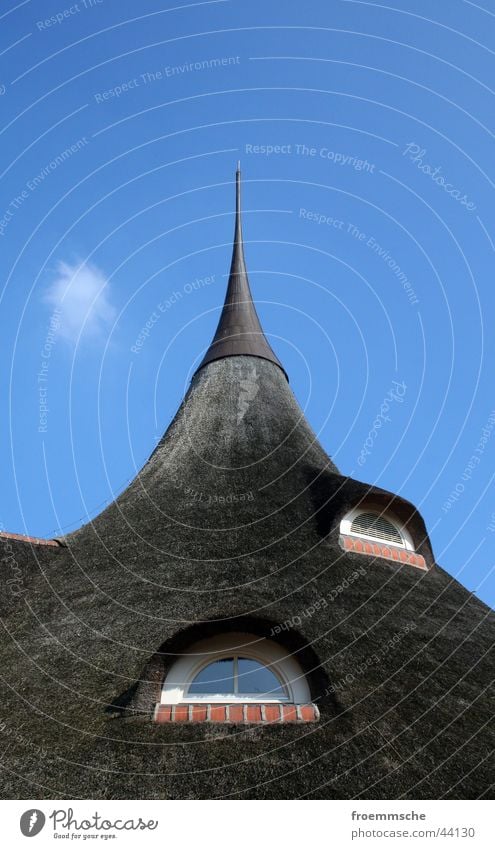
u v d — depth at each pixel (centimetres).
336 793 859
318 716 963
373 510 1516
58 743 942
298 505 1500
